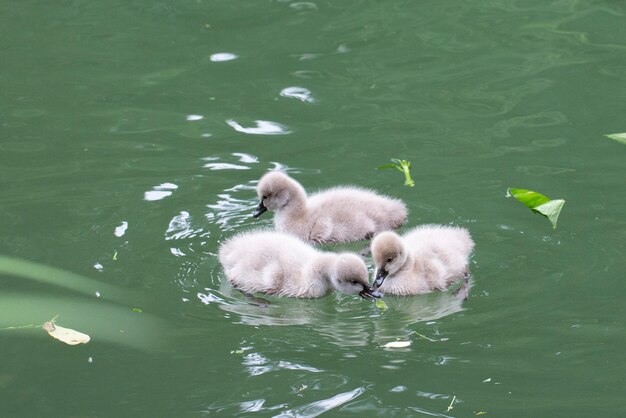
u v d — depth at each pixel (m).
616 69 15.32
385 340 9.56
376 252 10.52
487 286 10.38
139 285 10.59
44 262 10.93
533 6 17.86
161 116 14.52
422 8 18.02
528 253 10.91
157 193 12.37
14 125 14.28
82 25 17.77
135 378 8.97
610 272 10.47
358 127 13.96
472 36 16.75
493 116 14.12
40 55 16.59
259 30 17.34
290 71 15.81
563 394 8.52
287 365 9.12
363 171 12.80
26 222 11.73
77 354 9.38
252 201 12.23
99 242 11.33
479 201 11.98
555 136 13.47
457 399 8.48
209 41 17.00
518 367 8.95
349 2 18.38
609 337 9.36
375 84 15.26
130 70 16.06
